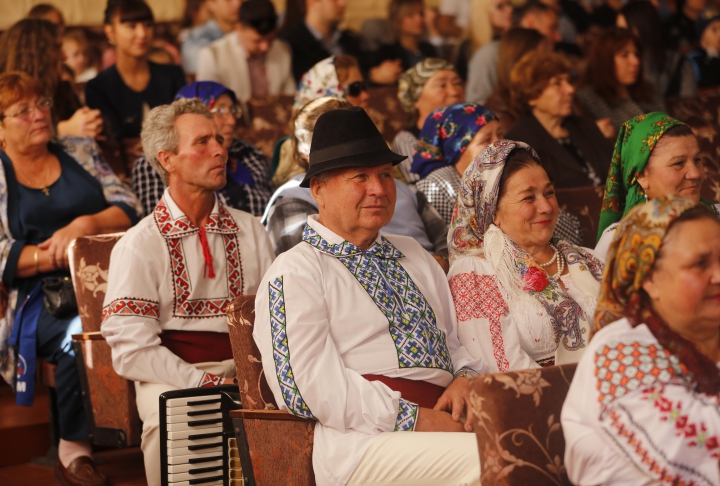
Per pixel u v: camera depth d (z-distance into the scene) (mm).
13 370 4207
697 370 1871
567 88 5293
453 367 2867
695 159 3377
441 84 5461
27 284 4223
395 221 3953
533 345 2939
